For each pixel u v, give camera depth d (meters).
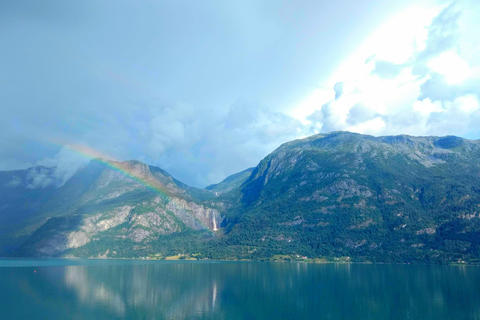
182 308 195.25
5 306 195.75
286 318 174.00
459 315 178.50
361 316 177.38
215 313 184.12
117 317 175.88
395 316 176.88
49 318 172.38
